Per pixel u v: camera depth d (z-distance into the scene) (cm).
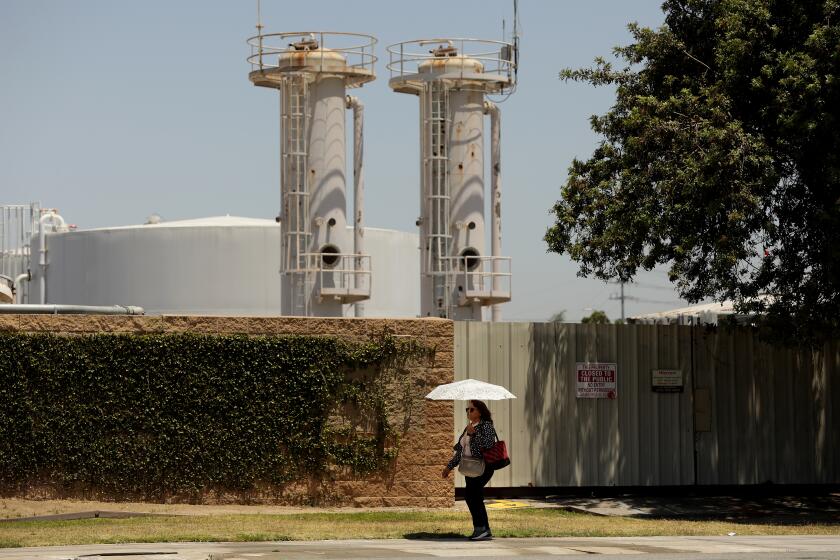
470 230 5500
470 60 5553
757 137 3350
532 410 3731
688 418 3847
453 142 5519
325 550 2275
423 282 5538
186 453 3272
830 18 3428
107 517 2998
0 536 2505
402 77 5588
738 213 3228
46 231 7781
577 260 3709
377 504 3341
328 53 5375
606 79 3800
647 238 3519
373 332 3369
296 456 3312
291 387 3322
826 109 3312
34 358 3244
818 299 3488
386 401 3362
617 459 3781
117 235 7325
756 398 3903
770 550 2333
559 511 3416
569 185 3738
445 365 3397
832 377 3972
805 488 3919
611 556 2202
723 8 3550
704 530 2816
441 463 3362
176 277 7194
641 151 3525
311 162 5375
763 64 3450
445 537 2578
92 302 7394
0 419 3231
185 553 2205
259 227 7212
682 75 3744
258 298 7181
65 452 3244
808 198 3494
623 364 3816
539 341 3756
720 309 5275
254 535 2522
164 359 3281
